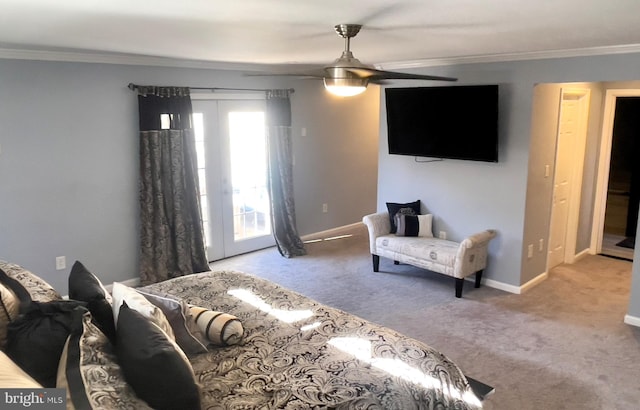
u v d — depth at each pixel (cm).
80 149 463
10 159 423
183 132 519
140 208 503
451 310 449
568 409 299
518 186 480
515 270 493
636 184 688
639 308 413
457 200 534
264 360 227
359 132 744
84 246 479
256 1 229
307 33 326
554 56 434
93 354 170
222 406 191
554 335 399
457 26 296
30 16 266
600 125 586
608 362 356
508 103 475
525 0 224
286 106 617
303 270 562
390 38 347
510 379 332
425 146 535
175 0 226
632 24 288
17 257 438
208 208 578
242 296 299
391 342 241
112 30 313
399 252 523
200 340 242
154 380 167
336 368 218
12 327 188
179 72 523
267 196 641
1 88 410
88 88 459
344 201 743
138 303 208
